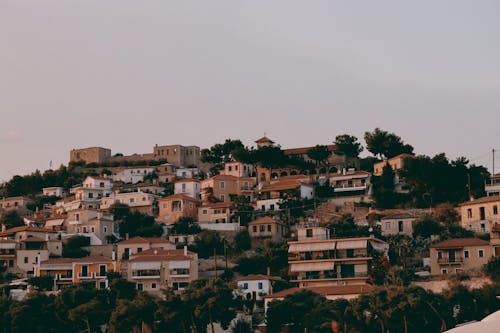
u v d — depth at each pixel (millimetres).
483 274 176875
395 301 143125
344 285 179375
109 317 157750
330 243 194125
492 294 154000
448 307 147500
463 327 42375
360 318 146625
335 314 150000
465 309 152500
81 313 155000
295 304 155875
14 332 156625
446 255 188125
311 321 150125
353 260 189375
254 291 186250
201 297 153250
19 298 189000
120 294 168875
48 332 158750
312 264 192625
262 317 171625
